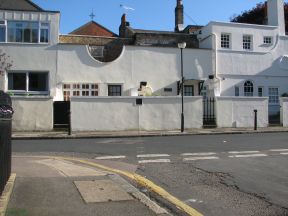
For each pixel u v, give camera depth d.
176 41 36.16
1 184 7.39
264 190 8.72
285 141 18.41
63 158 13.36
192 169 11.19
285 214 7.04
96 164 12.07
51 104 25.55
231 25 34.25
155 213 6.91
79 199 7.66
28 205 7.19
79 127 25.30
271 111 34.91
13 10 30.58
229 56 34.03
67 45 30.92
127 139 20.66
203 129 26.44
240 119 27.94
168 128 26.34
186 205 7.58
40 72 30.78
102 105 25.58
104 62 31.36
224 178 9.95
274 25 36.38
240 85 34.19
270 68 35.19
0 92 7.82
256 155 13.80
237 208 7.40
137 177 10.02
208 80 33.38
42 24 30.84
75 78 30.92
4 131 7.69
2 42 30.41
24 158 13.03
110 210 7.04
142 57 32.09
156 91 32.25
